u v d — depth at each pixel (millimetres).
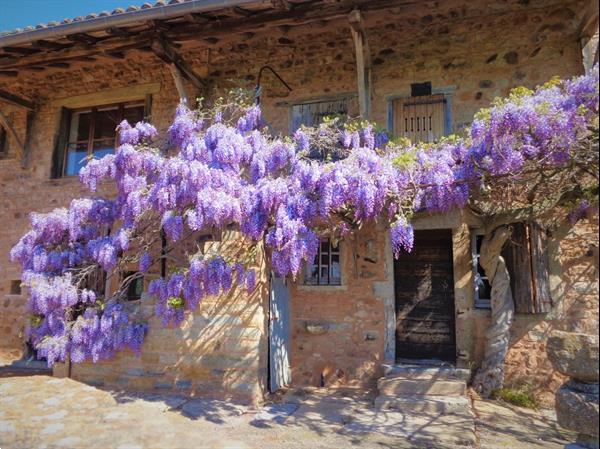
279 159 5207
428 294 6445
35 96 8164
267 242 4770
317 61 6965
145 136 6266
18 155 8102
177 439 2736
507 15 6168
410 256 6574
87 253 6191
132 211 5523
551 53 6055
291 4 5480
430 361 6184
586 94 4105
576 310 5500
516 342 5637
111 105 7934
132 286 7004
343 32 6672
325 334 6336
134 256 6078
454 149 4984
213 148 5359
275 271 5906
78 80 7922
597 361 3385
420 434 4301
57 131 7965
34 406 3234
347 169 4793
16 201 7965
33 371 6695
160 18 5602
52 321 5707
